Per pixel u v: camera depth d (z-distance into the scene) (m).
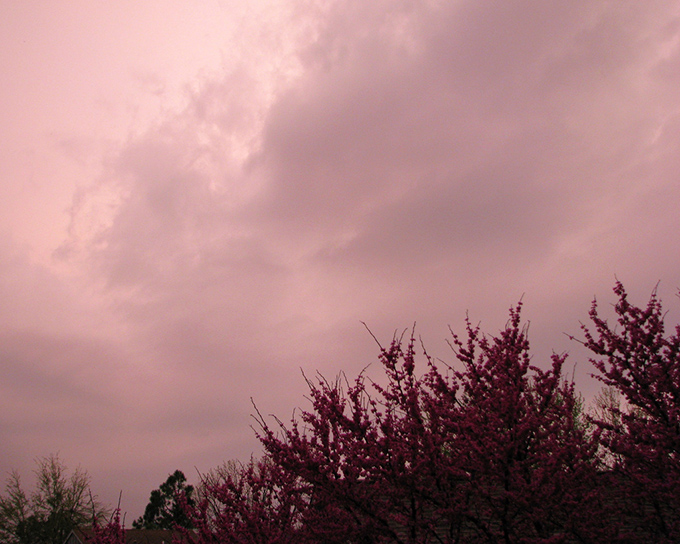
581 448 7.05
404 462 6.48
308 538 7.26
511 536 6.48
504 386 7.07
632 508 7.73
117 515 8.83
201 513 8.43
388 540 7.00
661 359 7.64
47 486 30.44
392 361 7.19
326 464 6.95
